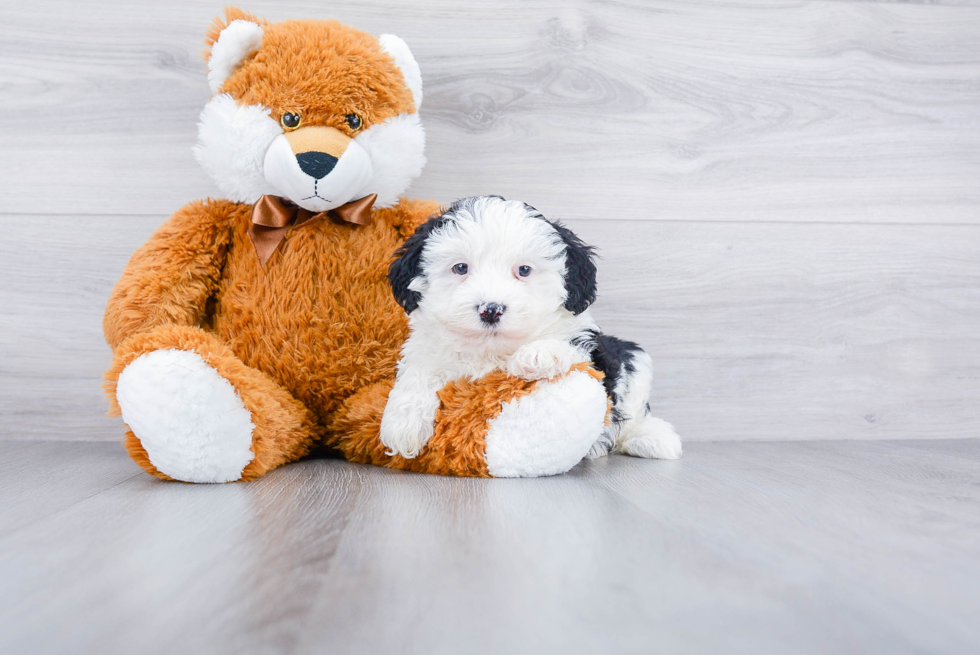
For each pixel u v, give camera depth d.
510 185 1.55
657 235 1.58
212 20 1.37
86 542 0.72
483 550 0.70
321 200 1.21
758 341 1.61
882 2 1.61
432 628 0.51
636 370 1.32
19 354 1.47
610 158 1.56
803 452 1.43
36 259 1.47
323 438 1.32
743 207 1.59
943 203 1.64
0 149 1.45
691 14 1.56
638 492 0.98
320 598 0.57
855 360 1.62
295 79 1.19
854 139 1.61
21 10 1.44
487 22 1.52
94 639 0.49
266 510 0.86
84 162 1.47
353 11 1.49
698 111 1.58
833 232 1.62
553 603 0.56
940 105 1.63
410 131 1.28
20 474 1.12
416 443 1.11
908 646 0.50
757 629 0.52
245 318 1.24
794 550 0.72
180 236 1.25
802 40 1.59
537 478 1.09
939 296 1.64
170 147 1.48
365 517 0.82
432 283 1.10
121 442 1.48
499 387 1.08
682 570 0.65
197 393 1.01
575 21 1.54
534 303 1.08
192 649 0.48
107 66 1.46
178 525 0.78
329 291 1.25
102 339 1.49
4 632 0.50
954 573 0.65
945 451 1.45
